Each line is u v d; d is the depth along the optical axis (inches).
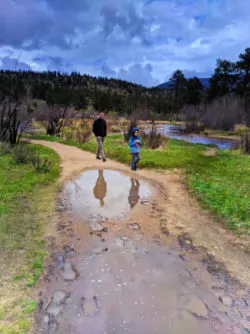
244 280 125.8
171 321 99.3
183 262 139.3
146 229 178.1
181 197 250.5
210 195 247.6
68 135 738.8
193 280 124.5
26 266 126.8
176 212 211.6
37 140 691.4
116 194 251.6
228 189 267.0
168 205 227.3
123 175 327.6
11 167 328.5
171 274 128.3
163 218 198.2
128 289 116.0
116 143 649.0
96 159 427.5
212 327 97.4
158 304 107.7
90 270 128.3
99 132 398.3
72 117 1061.1
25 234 159.6
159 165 384.2
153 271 130.1
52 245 149.3
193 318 101.2
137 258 141.3
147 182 299.4
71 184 279.1
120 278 123.4
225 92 2207.2
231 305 109.0
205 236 171.2
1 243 146.3
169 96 3095.5
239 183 293.9
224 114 1427.2
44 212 196.5
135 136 344.8
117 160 420.5
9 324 91.1
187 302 109.7
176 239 165.5
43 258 135.4
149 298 111.0
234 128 1328.7
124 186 280.7
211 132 1264.8
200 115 1641.2
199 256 146.0
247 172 352.5
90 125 930.1
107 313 101.5
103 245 153.6
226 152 591.5
